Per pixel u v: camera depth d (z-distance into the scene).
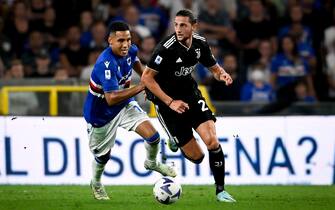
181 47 29.95
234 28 57.78
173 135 31.28
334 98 56.12
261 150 41.59
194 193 35.88
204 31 57.84
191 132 31.25
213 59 31.19
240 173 41.44
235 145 41.50
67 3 57.88
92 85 30.89
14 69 52.50
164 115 31.19
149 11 58.22
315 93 56.34
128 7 56.66
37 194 35.47
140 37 53.97
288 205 31.03
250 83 54.41
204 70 55.56
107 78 30.14
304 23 58.06
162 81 30.77
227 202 31.25
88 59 55.28
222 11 58.47
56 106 46.94
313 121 41.84
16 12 56.12
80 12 58.03
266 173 41.53
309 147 41.78
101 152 32.09
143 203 31.39
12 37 55.75
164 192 29.95
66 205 30.72
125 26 30.11
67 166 41.06
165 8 59.19
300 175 41.69
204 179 41.22
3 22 56.22
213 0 58.22
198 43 30.47
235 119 41.59
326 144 41.81
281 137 41.72
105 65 30.27
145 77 29.89
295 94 55.28
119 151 41.06
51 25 57.06
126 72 31.34
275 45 56.75
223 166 30.83
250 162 41.50
